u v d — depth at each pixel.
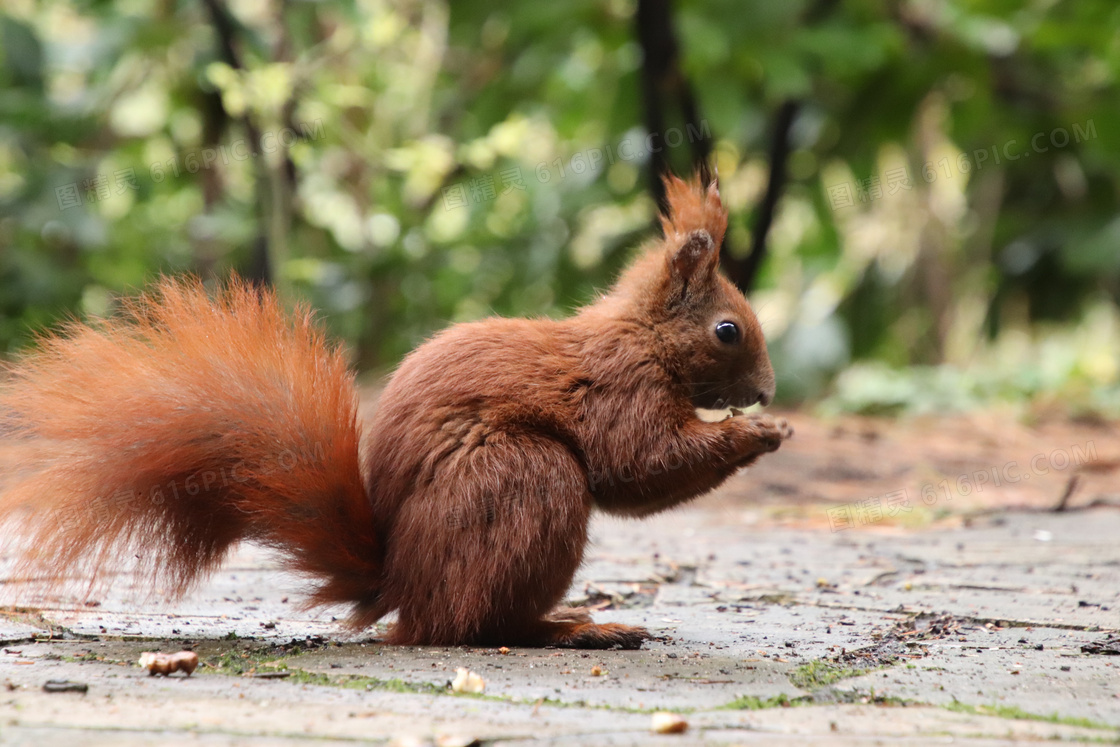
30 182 16.03
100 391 6.00
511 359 6.58
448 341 6.66
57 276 16.66
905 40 17.19
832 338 22.52
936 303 24.88
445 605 6.20
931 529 11.21
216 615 7.09
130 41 16.95
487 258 19.22
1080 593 7.79
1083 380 21.66
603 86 17.61
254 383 6.17
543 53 16.72
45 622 6.60
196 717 4.43
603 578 8.62
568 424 6.55
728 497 13.11
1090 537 10.42
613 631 6.27
